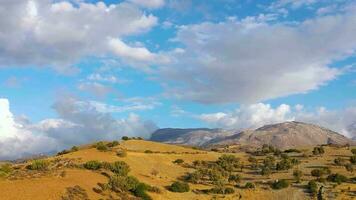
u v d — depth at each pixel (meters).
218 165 145.25
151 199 90.31
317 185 113.12
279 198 103.12
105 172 100.88
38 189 74.38
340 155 166.50
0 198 66.06
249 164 154.75
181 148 194.38
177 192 104.88
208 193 107.31
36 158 135.88
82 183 85.19
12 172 89.62
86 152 132.12
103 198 80.19
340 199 98.94
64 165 104.69
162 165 139.00
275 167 145.12
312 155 168.88
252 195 106.00
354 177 123.12
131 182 90.38
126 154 137.50
